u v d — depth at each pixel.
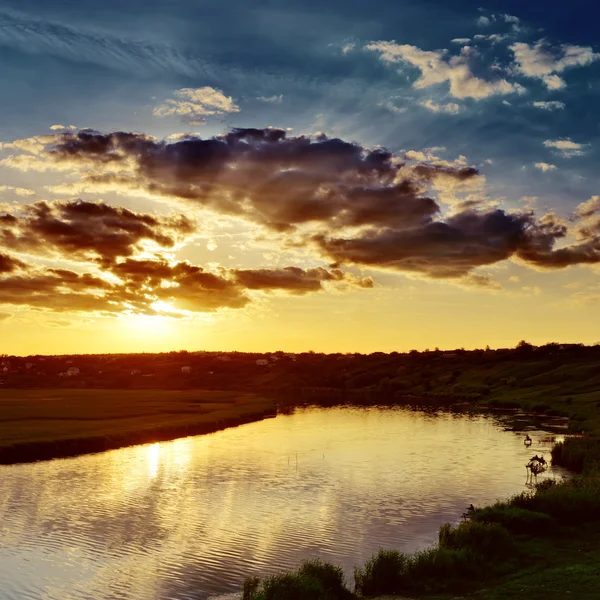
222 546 38.41
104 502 50.88
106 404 156.38
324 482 58.94
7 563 35.38
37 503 50.50
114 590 31.39
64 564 35.22
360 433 102.69
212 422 112.50
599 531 34.50
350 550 37.34
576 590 24.50
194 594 30.72
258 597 25.17
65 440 81.62
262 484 58.16
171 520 44.66
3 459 73.38
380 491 54.50
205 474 63.75
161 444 89.44
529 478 60.12
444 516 45.44
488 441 90.81
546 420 121.56
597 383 166.62
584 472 54.19
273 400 195.62
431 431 104.75
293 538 40.06
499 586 26.09
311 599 24.88
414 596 26.67
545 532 34.59
